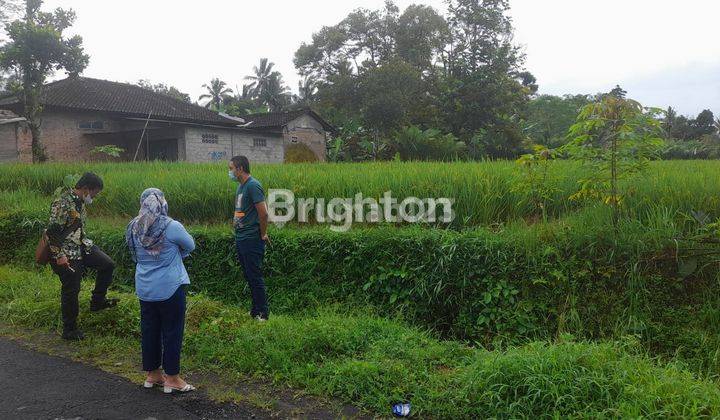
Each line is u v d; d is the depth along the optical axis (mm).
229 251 7961
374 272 7027
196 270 8164
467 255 6418
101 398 4430
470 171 9180
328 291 7227
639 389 3797
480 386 4141
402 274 6699
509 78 38750
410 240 6809
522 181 7363
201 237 8258
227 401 4398
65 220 5773
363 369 4586
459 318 6363
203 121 28312
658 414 3555
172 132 26953
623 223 6168
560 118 52875
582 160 6520
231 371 5039
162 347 4816
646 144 6137
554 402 3820
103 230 9289
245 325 5883
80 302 6789
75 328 5941
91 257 6164
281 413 4184
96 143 25906
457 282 6418
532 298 6113
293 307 7234
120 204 10844
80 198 5977
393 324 5992
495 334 6117
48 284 7766
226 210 9758
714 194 6742
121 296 7023
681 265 5613
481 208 7945
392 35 41594
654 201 6824
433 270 6523
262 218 6203
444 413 4078
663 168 9430
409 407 4191
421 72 40406
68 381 4797
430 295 6504
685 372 4336
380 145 34688
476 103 35312
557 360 4148
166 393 4539
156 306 4559
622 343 5215
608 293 5871
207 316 6266
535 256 6160
